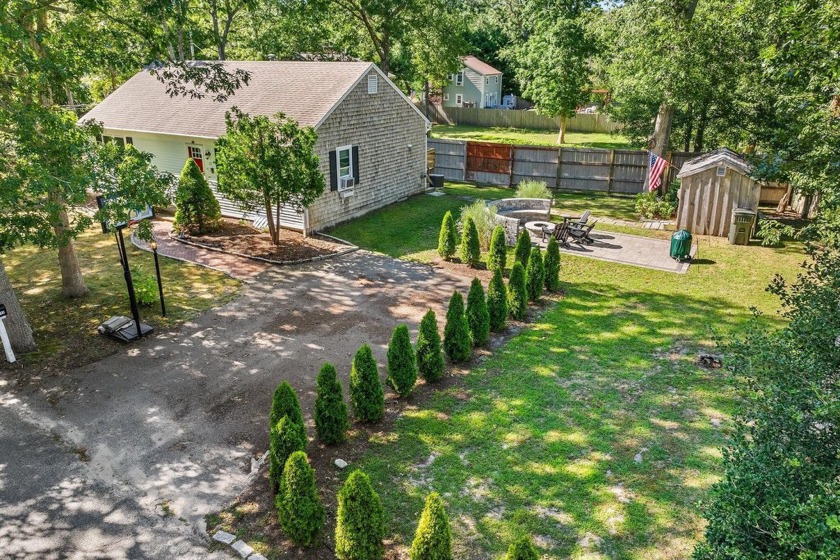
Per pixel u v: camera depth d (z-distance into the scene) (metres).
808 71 9.13
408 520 6.62
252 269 15.25
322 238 17.72
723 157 17.06
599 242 17.47
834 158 7.14
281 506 6.28
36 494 7.25
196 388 9.66
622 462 7.60
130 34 12.91
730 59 18.83
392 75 39.88
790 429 4.45
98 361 10.55
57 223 10.23
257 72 21.16
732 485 4.29
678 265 15.32
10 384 9.77
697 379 9.70
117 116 21.36
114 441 8.28
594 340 11.24
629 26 19.41
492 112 49.00
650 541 6.27
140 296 12.72
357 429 8.46
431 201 22.58
